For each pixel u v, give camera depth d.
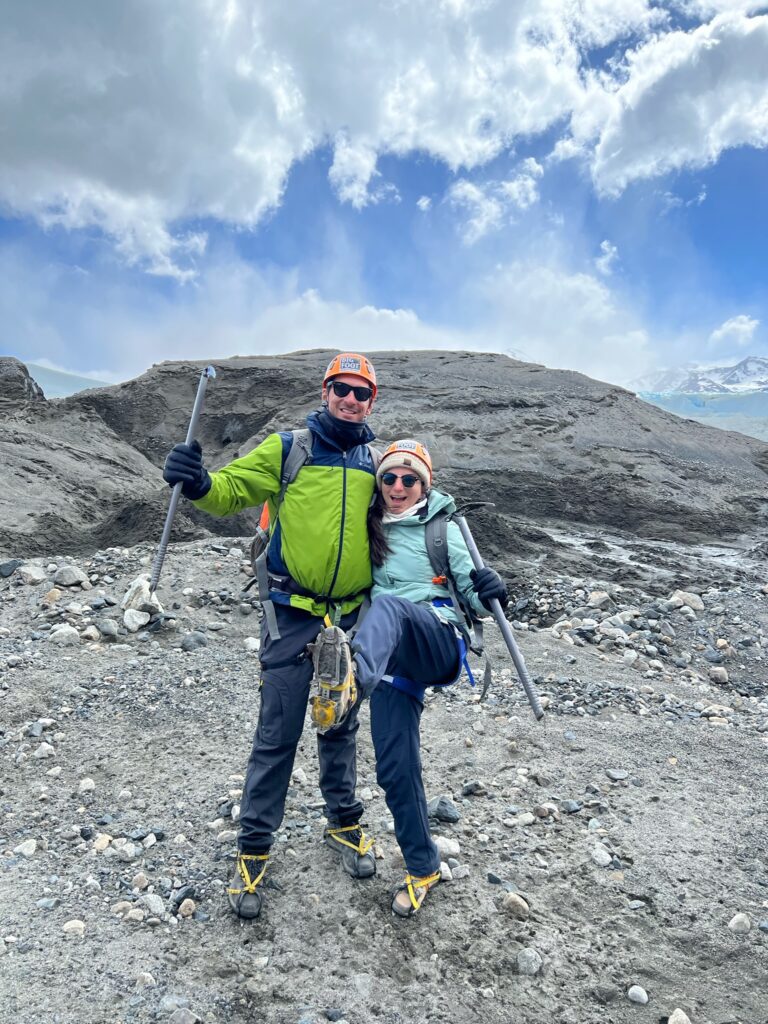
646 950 2.87
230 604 7.10
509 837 3.58
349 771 3.21
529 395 23.89
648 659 7.17
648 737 4.95
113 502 18.16
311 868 3.24
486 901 3.07
